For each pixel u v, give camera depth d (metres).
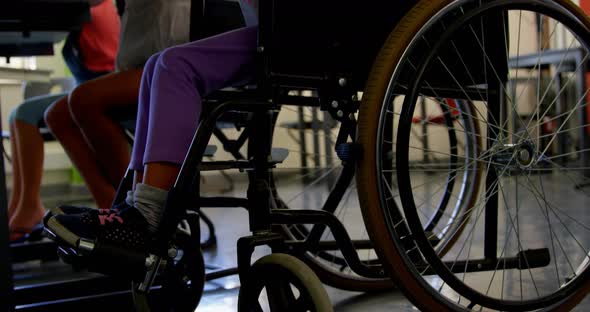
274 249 1.09
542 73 4.45
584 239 2.26
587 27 1.27
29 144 2.40
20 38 2.14
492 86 1.35
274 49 1.09
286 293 1.05
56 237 1.06
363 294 1.64
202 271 1.32
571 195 3.50
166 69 1.09
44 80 3.40
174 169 1.09
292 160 1.88
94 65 2.52
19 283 2.05
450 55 1.29
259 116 1.10
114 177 1.82
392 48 1.12
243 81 1.19
